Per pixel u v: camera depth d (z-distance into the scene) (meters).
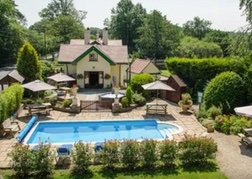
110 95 27.48
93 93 33.28
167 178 12.02
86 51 35.84
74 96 24.62
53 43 73.31
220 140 16.91
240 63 24.25
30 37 71.19
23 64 28.67
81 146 12.76
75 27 75.06
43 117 22.69
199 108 23.59
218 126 19.09
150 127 21.64
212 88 22.56
